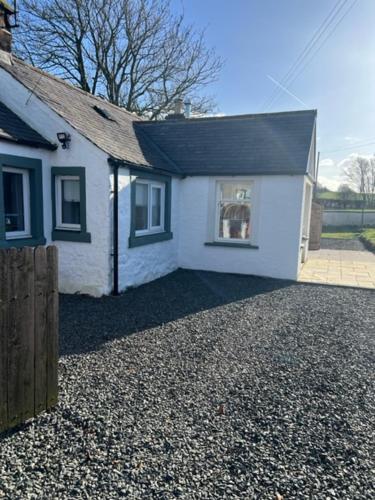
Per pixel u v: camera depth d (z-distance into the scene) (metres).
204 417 2.97
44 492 2.13
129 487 2.19
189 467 2.38
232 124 10.29
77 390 3.36
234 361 4.12
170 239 9.25
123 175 6.81
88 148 6.38
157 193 8.70
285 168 8.43
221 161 9.27
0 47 6.66
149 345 4.54
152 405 3.13
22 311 2.72
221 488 2.21
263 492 2.19
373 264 11.24
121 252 6.93
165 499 2.11
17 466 2.33
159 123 11.12
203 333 5.04
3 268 2.55
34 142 6.09
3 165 5.74
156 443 2.62
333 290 7.85
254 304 6.63
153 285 7.93
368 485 2.27
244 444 2.64
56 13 17.06
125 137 8.34
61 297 6.73
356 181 47.47
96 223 6.56
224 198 9.45
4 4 6.65
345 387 3.56
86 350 4.32
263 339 4.86
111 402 3.16
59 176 6.80
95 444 2.58
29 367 2.82
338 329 5.33
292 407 3.17
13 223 6.24
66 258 6.89
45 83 7.29
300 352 4.44
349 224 28.62
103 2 17.62
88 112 7.83
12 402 2.71
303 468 2.41
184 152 9.91
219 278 8.84
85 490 2.15
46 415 2.94
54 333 3.02
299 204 8.53
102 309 6.04
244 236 9.38
